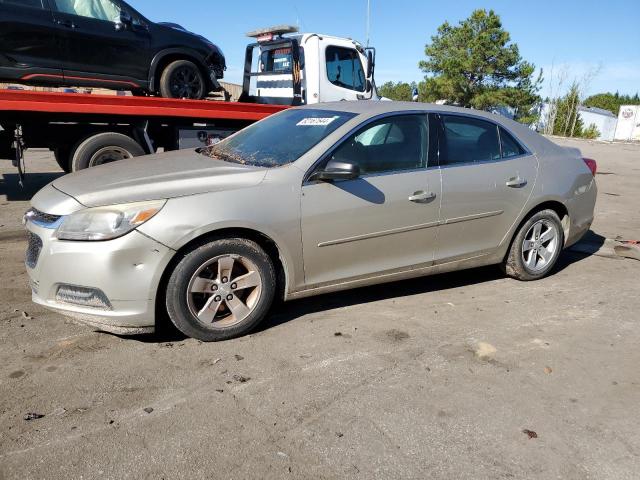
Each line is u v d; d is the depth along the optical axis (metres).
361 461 2.51
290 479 2.38
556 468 2.52
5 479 2.32
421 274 4.39
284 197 3.63
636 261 5.82
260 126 4.77
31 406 2.83
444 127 4.41
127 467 2.41
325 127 4.10
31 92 6.38
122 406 2.86
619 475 2.49
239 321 3.63
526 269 4.91
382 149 4.09
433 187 4.20
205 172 3.70
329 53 8.83
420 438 2.69
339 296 4.50
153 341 3.59
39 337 3.58
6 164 11.92
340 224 3.84
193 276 3.42
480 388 3.15
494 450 2.62
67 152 7.45
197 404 2.90
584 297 4.66
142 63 7.52
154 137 7.81
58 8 6.88
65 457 2.46
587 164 5.29
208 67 8.07
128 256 3.23
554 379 3.29
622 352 3.67
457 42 45.44
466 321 4.07
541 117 50.28
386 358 3.46
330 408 2.90
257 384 3.11
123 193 3.36
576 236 5.28
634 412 2.98
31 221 3.51
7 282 4.56
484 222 4.53
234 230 3.53
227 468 2.43
